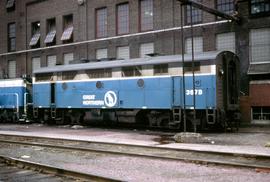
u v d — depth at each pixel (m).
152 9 29.81
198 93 21.22
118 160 12.77
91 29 33.62
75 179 9.71
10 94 31.55
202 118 21.53
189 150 13.88
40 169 10.91
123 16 31.69
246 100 24.72
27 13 39.50
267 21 24.03
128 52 31.19
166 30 28.42
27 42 39.44
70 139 18.03
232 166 11.10
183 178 9.92
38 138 19.48
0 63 42.12
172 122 22.20
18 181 9.66
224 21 25.62
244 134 19.92
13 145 17.33
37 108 29.16
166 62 22.34
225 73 21.39
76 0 34.69
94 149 14.66
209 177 9.98
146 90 23.08
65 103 27.25
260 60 24.44
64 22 36.19
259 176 9.91
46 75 28.56
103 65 25.16
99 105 25.30
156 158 12.80
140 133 21.45
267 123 24.08
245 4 24.83
